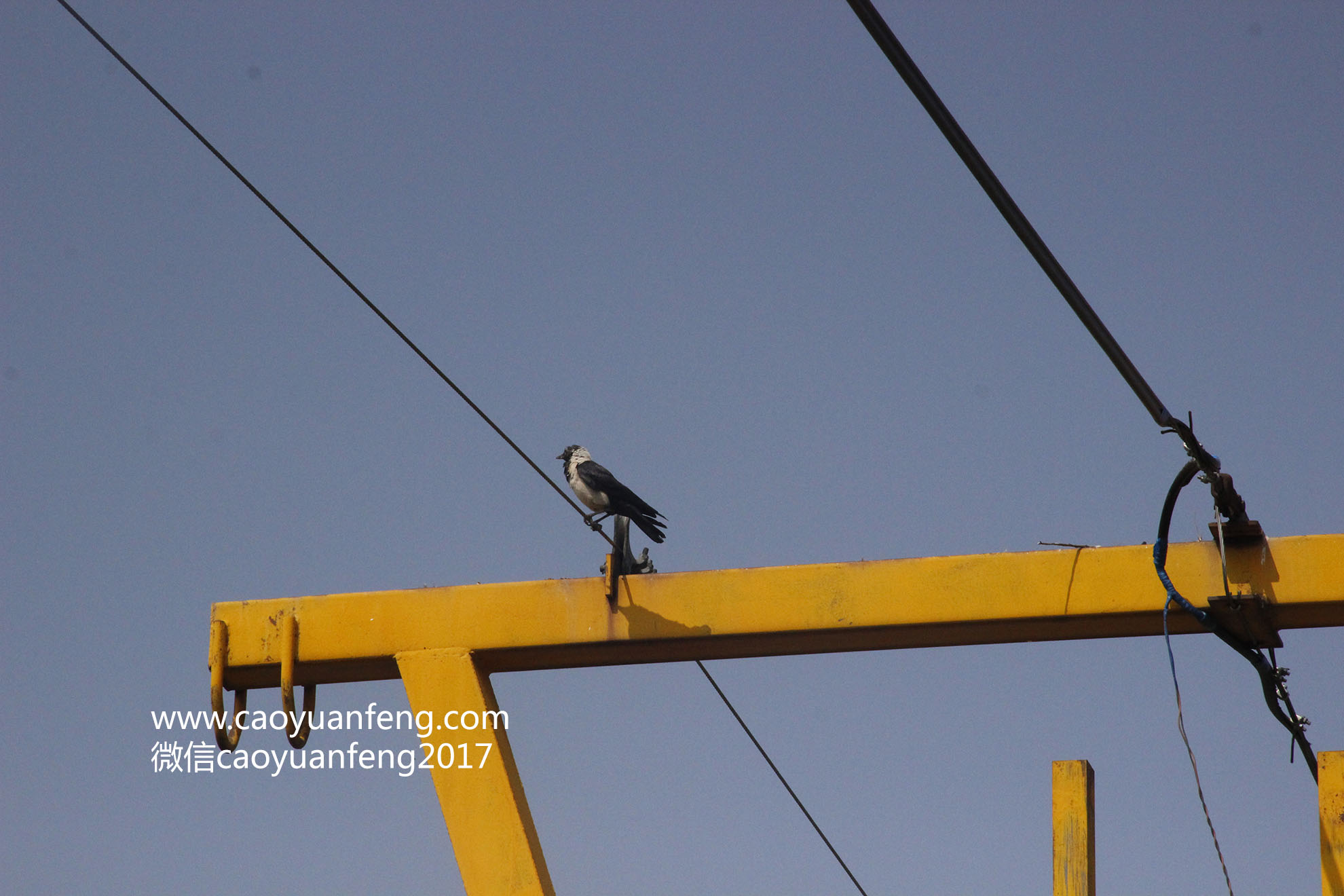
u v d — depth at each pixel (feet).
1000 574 31.73
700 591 32.73
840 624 31.99
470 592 33.65
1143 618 30.99
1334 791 28.12
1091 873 31.96
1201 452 29.45
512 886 31.22
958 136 23.75
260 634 34.24
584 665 33.94
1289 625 31.14
